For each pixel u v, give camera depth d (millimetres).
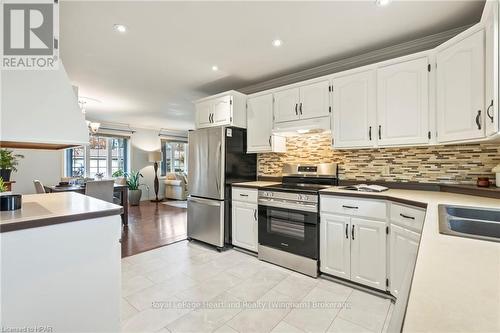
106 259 1391
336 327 1699
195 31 2152
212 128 3299
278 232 2725
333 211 2334
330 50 2521
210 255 3025
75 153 6203
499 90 1379
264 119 3219
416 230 1757
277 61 2779
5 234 1099
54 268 1228
